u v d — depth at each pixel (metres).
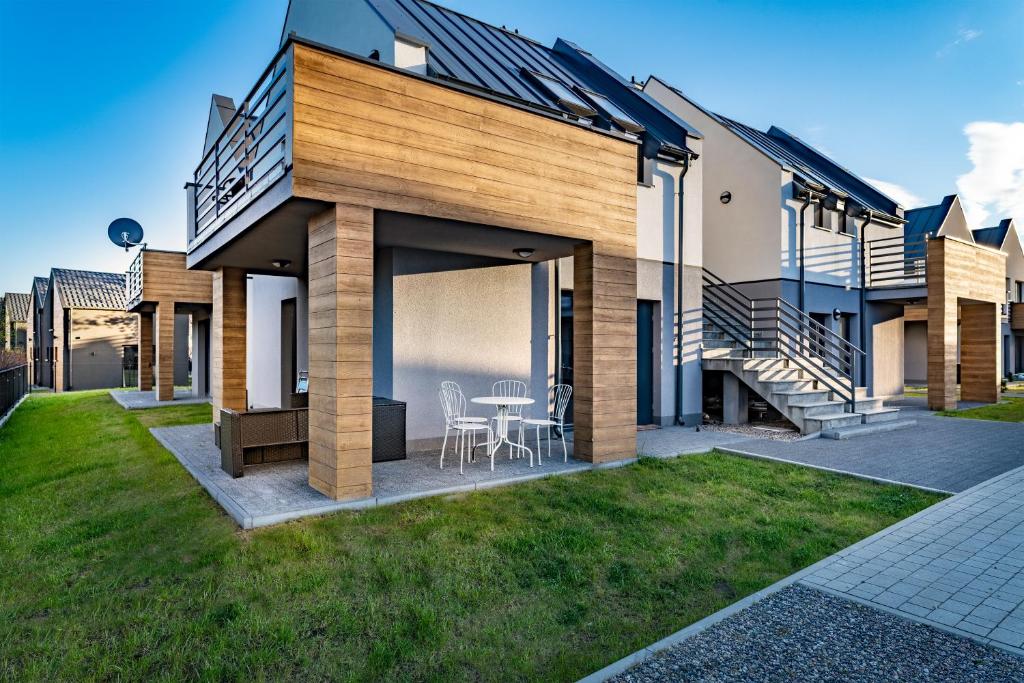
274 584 3.57
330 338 4.91
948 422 10.59
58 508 5.43
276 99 5.12
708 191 12.95
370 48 8.07
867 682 2.62
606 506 5.20
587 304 6.72
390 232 6.12
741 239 12.33
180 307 15.41
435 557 4.02
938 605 3.39
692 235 10.30
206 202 7.70
